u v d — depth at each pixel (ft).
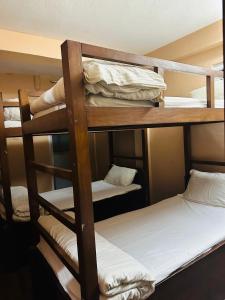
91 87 3.65
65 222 4.18
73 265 4.14
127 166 12.80
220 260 5.73
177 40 9.66
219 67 8.82
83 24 8.07
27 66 10.59
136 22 8.14
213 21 8.30
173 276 4.68
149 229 6.49
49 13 7.27
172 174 10.61
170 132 10.53
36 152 13.07
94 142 15.21
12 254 8.12
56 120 4.02
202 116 5.59
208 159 9.04
